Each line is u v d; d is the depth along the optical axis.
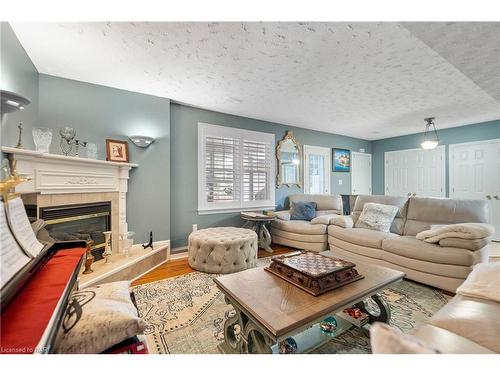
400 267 2.38
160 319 1.71
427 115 3.95
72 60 2.16
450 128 4.80
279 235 3.84
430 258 2.16
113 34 1.78
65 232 2.26
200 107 3.56
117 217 2.74
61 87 2.49
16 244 0.98
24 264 0.96
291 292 1.26
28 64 2.09
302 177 4.87
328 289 1.28
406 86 2.76
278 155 4.50
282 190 4.59
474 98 3.14
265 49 1.99
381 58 2.13
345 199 4.33
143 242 3.02
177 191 3.44
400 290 2.17
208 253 2.62
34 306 0.78
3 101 1.40
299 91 2.92
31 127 2.18
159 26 1.69
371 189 6.14
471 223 2.29
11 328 0.67
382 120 4.27
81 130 2.60
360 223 3.20
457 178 4.70
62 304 0.80
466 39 1.84
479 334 0.93
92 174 2.45
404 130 5.07
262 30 1.74
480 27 1.69
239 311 1.24
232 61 2.19
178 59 2.15
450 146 4.80
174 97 3.14
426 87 2.79
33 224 1.45
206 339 1.49
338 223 3.19
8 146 1.77
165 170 3.17
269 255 3.35
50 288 0.90
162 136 3.14
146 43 1.90
